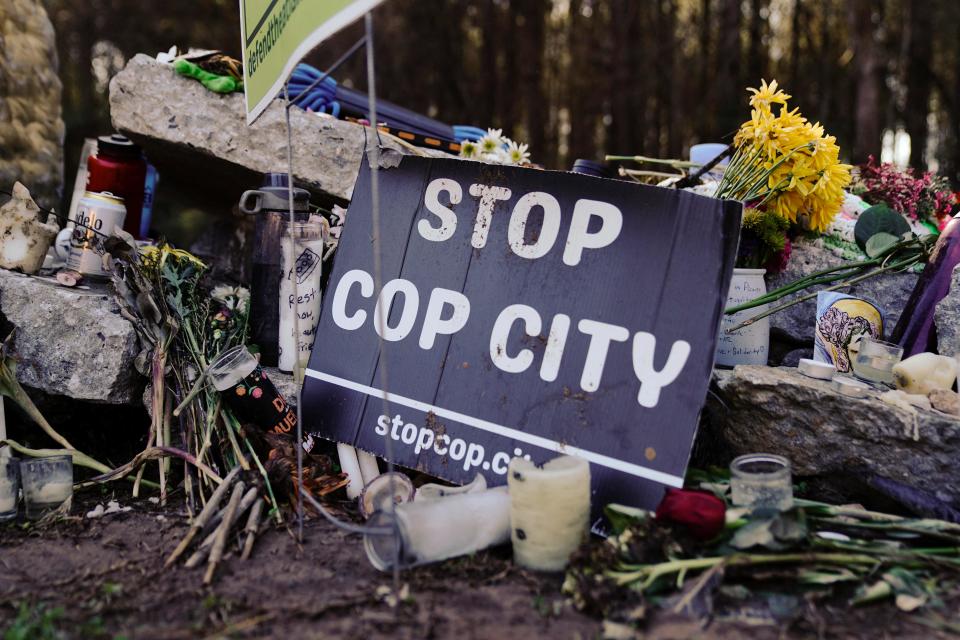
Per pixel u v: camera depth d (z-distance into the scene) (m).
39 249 3.55
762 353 3.33
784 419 2.80
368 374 3.05
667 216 2.70
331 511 2.77
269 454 2.80
